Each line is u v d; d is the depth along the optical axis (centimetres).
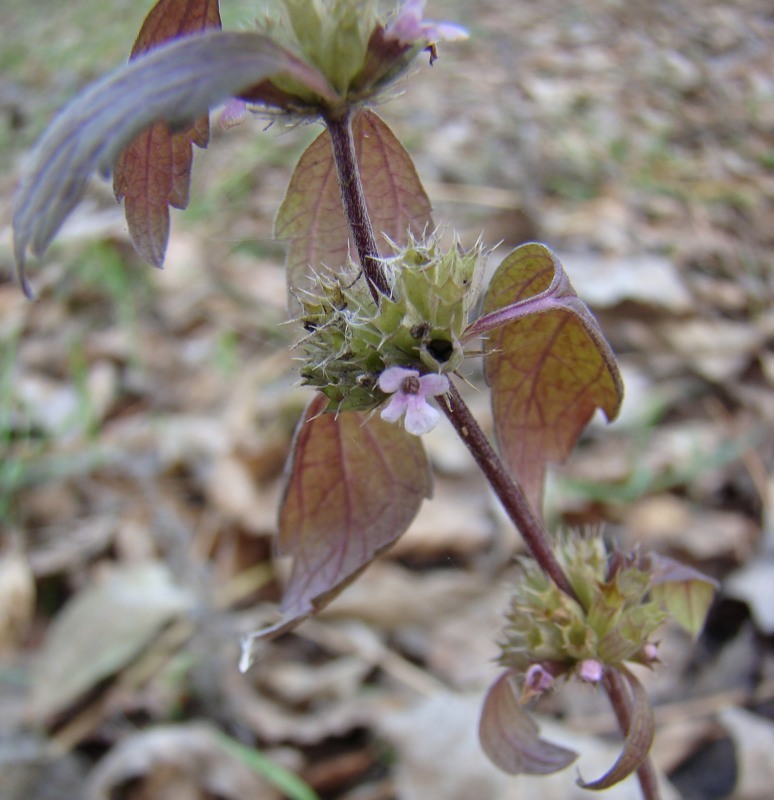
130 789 15
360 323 7
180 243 29
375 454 8
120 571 18
